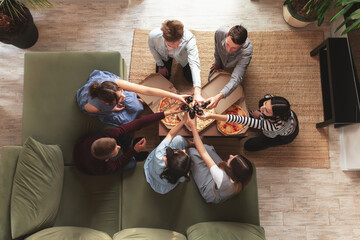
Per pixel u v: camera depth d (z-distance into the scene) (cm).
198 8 298
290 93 286
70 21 298
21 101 287
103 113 221
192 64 221
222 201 212
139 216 221
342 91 248
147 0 300
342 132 275
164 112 215
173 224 221
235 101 235
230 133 228
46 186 203
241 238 198
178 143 219
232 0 299
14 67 292
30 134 229
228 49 201
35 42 295
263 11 298
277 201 269
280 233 264
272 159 275
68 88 234
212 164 200
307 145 277
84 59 237
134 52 292
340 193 270
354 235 263
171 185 215
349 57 253
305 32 294
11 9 255
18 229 191
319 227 265
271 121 209
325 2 204
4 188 203
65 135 230
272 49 292
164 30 182
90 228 212
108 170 205
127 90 217
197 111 208
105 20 299
